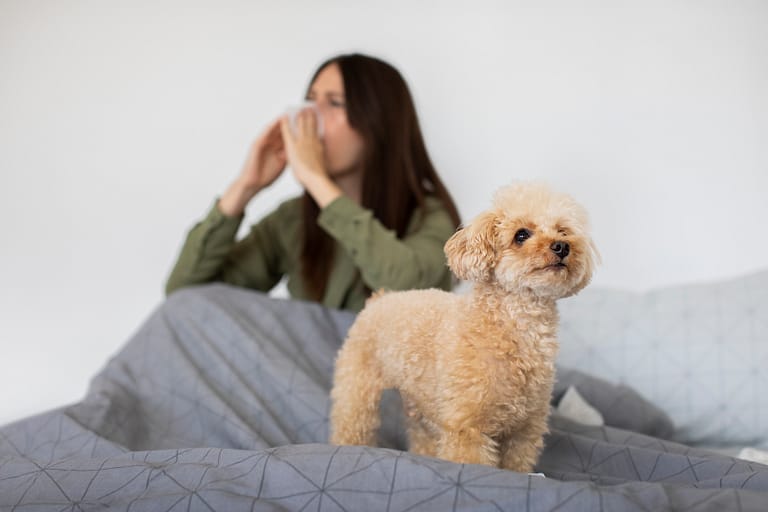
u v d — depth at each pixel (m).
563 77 2.30
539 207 0.95
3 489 0.93
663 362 1.70
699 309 1.74
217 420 1.29
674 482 0.99
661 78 2.25
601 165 2.29
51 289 2.35
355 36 2.38
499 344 0.91
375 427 1.11
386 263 1.50
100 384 1.43
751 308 1.70
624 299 1.84
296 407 1.34
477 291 0.95
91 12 2.35
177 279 1.81
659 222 2.27
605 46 2.27
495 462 0.92
